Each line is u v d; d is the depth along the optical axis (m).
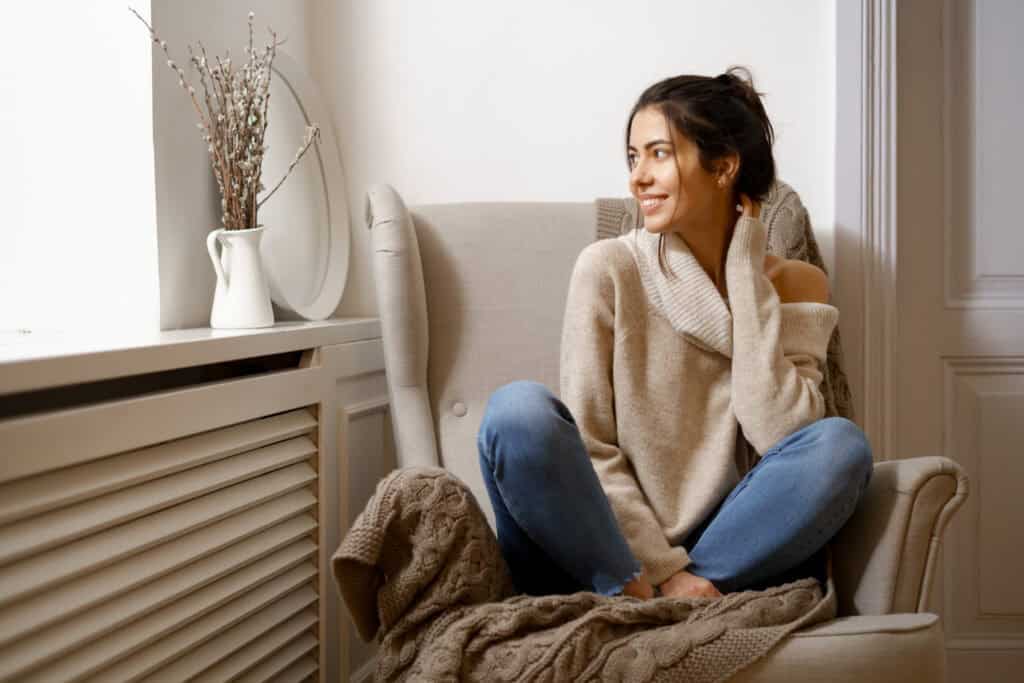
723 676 0.95
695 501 1.25
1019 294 2.02
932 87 2.02
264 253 1.69
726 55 1.92
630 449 1.27
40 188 1.51
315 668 1.50
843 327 1.89
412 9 2.02
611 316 1.31
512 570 1.20
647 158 1.28
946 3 2.00
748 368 1.26
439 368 1.65
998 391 2.03
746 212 1.34
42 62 1.50
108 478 1.03
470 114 2.01
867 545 1.14
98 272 1.49
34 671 0.91
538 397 1.08
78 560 0.97
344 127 2.05
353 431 1.67
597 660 0.95
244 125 1.54
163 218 1.47
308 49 2.04
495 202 1.72
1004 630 2.03
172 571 1.13
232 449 1.27
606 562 1.09
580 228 1.71
